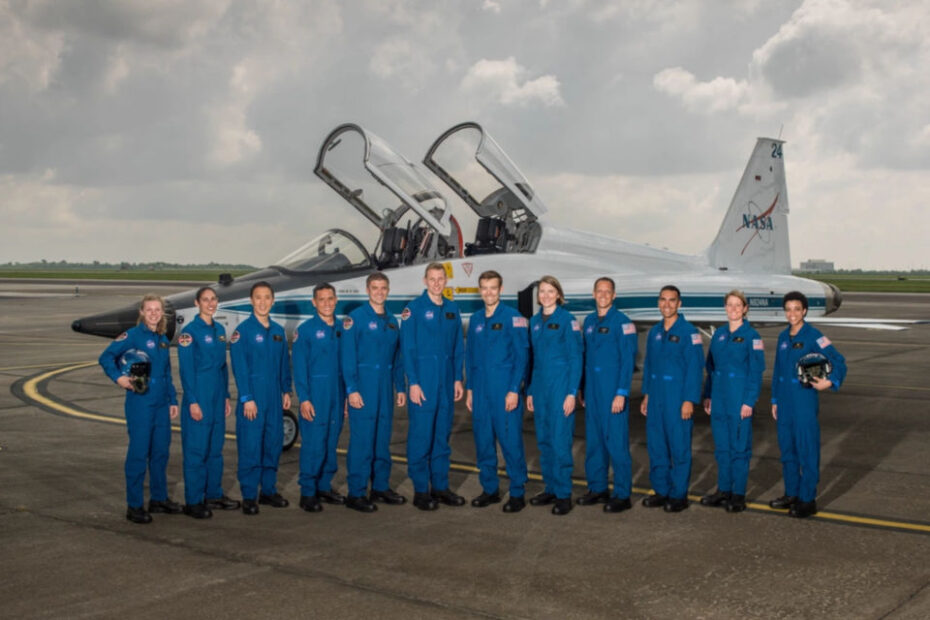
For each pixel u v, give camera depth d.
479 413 5.86
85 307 33.81
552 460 5.77
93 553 4.74
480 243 10.06
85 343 19.58
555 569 4.49
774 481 6.62
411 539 5.05
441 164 10.12
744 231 13.25
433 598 4.05
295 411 10.05
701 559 4.67
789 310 5.57
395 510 5.79
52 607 3.93
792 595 4.11
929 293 57.09
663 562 4.61
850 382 13.14
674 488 5.73
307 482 5.75
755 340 5.61
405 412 10.34
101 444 7.96
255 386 5.70
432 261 9.24
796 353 5.55
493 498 5.95
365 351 5.77
